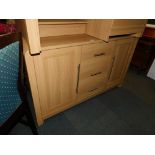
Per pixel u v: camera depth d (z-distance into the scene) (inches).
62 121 59.7
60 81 52.1
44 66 43.9
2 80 29.1
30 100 65.9
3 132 33.6
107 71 68.4
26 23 33.2
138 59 103.1
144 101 76.4
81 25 59.4
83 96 67.1
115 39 58.4
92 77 63.0
